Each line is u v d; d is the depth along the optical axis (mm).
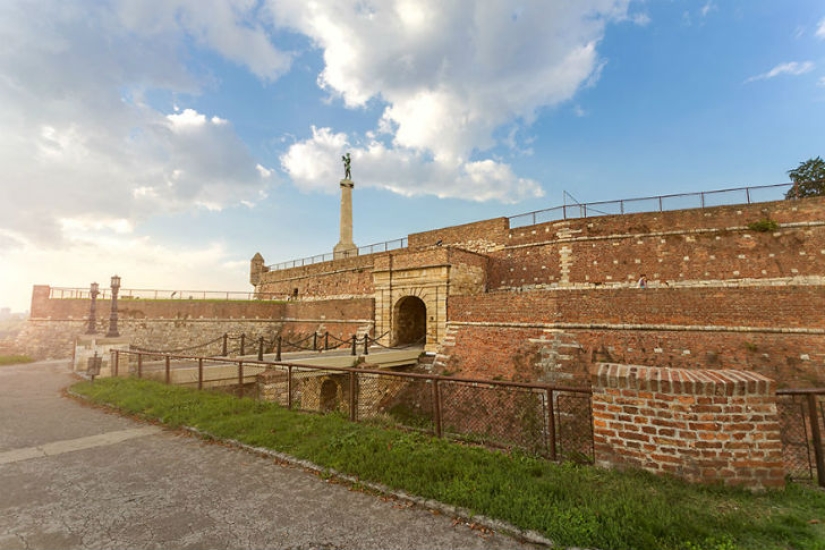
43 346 28672
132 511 4973
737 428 5027
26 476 6137
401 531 4422
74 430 8742
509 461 5969
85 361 18203
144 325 31984
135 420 9594
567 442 7090
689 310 15109
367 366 18500
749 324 14164
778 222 18750
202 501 5234
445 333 22359
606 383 5742
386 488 5383
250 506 5082
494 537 4258
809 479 5379
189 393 11383
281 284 45562
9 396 12930
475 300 20109
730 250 19578
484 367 18750
